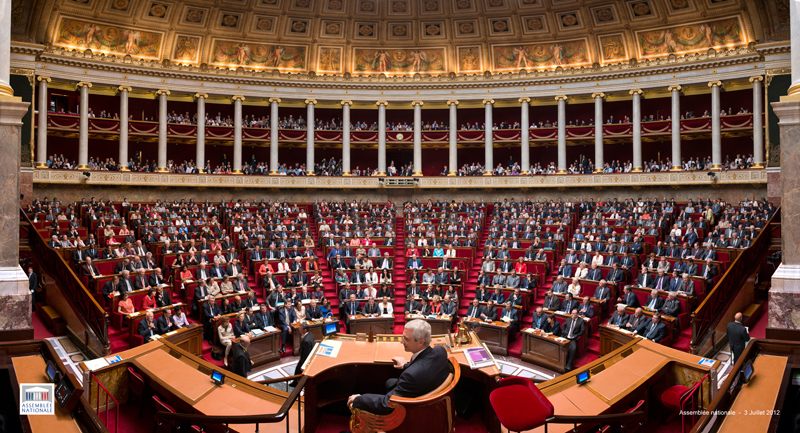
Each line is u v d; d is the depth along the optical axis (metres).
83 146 26.33
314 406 5.83
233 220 22.92
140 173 27.17
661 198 27.70
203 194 29.17
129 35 27.66
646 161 31.02
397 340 7.23
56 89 27.78
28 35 24.59
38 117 25.27
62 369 5.27
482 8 29.91
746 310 13.76
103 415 7.04
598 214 23.39
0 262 7.14
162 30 28.20
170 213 23.00
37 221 19.22
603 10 28.48
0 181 7.22
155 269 15.45
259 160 33.47
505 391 4.66
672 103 27.86
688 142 30.33
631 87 28.56
